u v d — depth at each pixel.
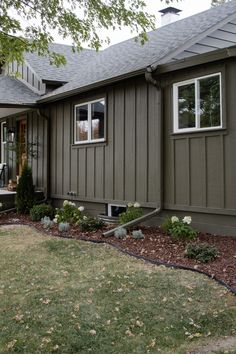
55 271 5.20
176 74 7.55
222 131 6.79
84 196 10.09
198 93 7.20
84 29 7.20
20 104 10.98
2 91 11.91
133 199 8.54
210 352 3.03
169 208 7.73
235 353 2.99
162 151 7.80
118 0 6.86
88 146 9.91
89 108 9.91
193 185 7.30
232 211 6.66
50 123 11.59
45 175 11.70
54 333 3.34
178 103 7.61
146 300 4.07
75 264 5.54
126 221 7.91
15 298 4.21
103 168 9.42
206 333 3.35
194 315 3.69
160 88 7.75
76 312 3.79
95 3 6.82
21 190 10.81
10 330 3.42
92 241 6.98
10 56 6.17
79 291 4.38
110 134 9.18
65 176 10.88
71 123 10.57
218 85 6.88
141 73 7.70
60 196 11.07
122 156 8.82
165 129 7.81
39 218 9.62
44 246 6.74
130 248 6.32
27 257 6.00
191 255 5.50
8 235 7.91
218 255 5.54
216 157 6.91
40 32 6.89
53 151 11.45
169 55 7.65
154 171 8.00
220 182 6.85
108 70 9.77
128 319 3.62
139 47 10.49
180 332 3.37
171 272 4.99
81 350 3.07
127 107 8.66
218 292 4.24
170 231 6.80
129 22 7.14
